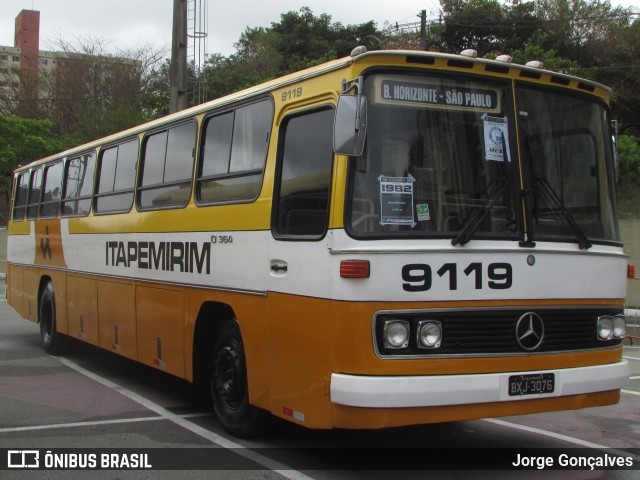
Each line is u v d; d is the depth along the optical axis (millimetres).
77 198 9719
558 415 7137
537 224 4980
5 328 13617
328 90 4910
